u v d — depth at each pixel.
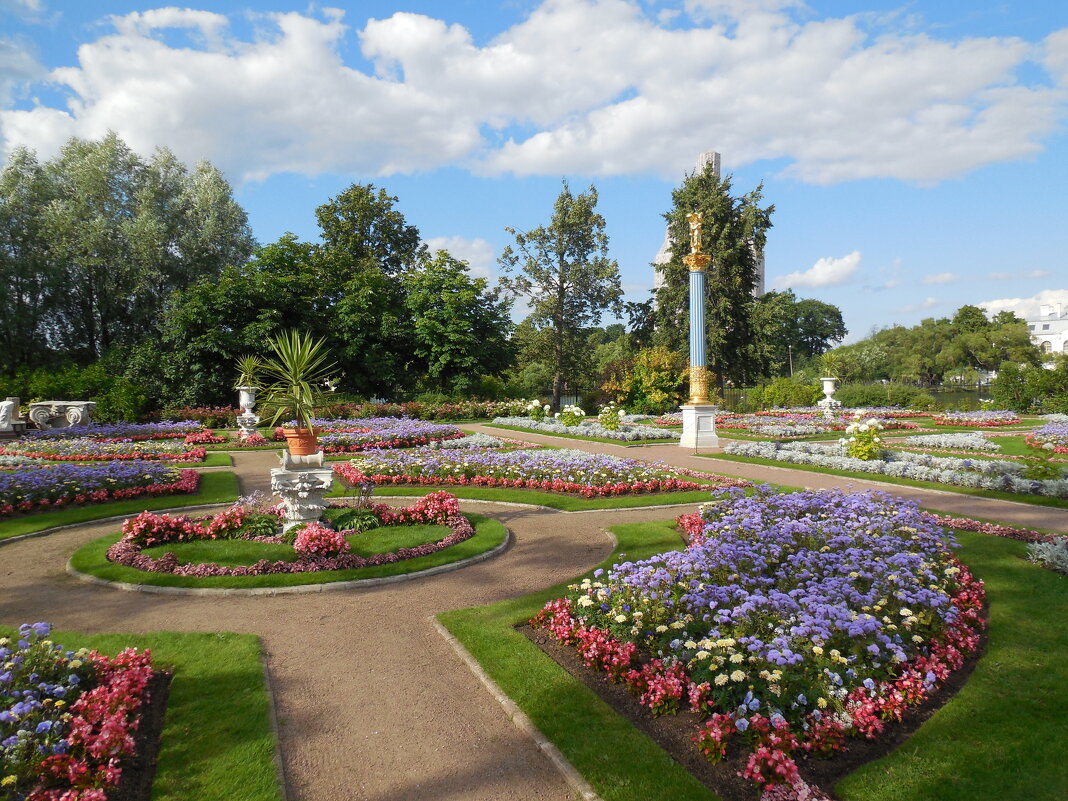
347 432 22.14
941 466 15.39
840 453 17.16
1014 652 5.36
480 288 39.88
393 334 36.38
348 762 4.08
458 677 5.23
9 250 34.94
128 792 3.70
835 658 4.48
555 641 5.78
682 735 4.27
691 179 45.34
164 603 6.85
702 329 21.42
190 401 29.56
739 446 19.08
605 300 46.94
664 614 5.32
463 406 33.56
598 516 11.08
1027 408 33.47
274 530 9.18
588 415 40.75
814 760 3.95
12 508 10.64
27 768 3.52
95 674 4.66
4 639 4.52
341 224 43.31
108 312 36.88
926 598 5.41
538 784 3.86
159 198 38.84
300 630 6.17
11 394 27.89
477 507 11.88
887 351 73.00
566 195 46.34
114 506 11.36
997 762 3.87
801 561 6.30
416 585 7.50
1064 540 8.14
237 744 4.18
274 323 31.38
